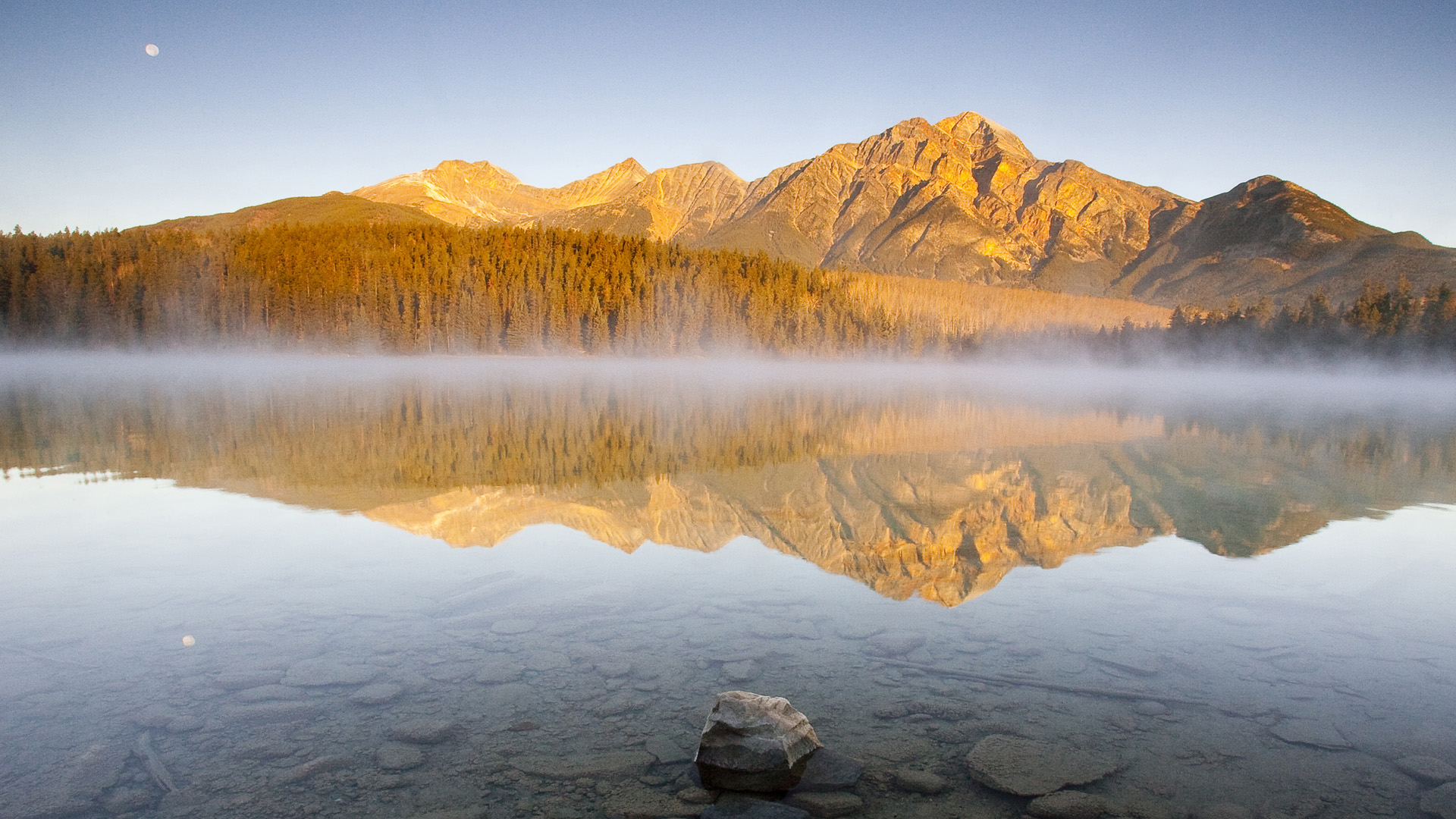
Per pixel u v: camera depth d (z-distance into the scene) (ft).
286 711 15.10
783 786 12.64
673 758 13.55
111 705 15.33
